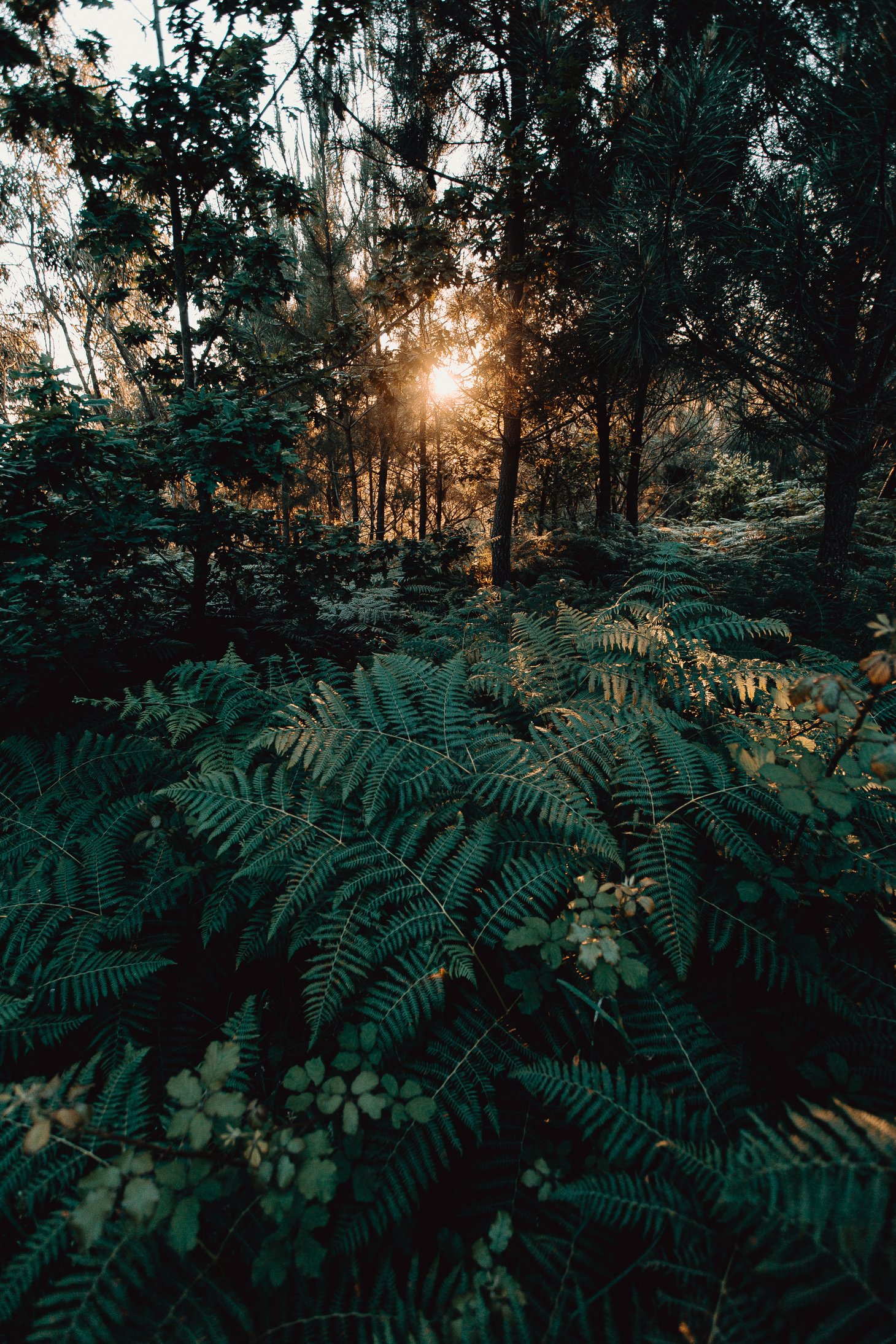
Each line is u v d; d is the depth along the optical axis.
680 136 3.83
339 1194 1.35
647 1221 1.20
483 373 7.63
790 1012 1.62
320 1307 1.18
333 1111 1.30
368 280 5.61
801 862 1.80
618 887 1.59
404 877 1.87
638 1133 1.33
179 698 2.65
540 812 1.91
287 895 1.80
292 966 1.99
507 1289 1.11
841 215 3.67
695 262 4.27
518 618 3.21
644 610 3.05
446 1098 1.46
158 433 4.69
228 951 2.04
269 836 2.00
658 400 7.43
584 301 6.33
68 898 2.01
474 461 12.09
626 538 7.52
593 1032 1.60
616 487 12.63
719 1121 1.37
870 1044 1.49
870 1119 1.11
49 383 3.33
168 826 2.28
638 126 4.21
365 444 13.41
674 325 4.48
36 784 2.57
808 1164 1.08
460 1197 1.43
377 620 5.28
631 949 1.53
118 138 4.44
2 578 2.98
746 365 4.51
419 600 5.86
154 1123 1.53
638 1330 1.08
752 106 4.05
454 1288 1.22
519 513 14.41
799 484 9.12
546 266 6.50
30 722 3.23
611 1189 1.25
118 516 3.50
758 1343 0.99
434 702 2.40
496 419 9.19
